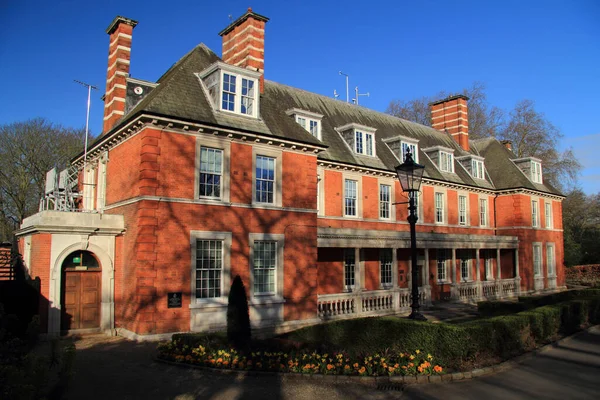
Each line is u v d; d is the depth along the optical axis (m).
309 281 18.72
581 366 11.59
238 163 17.17
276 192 18.12
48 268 14.97
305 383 9.88
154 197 15.05
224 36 23.20
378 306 21.36
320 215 22.34
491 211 33.91
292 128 19.34
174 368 11.02
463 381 10.14
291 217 18.45
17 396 5.45
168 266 15.10
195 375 10.41
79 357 12.19
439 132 36.50
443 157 30.84
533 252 33.72
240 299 11.92
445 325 11.30
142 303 14.48
